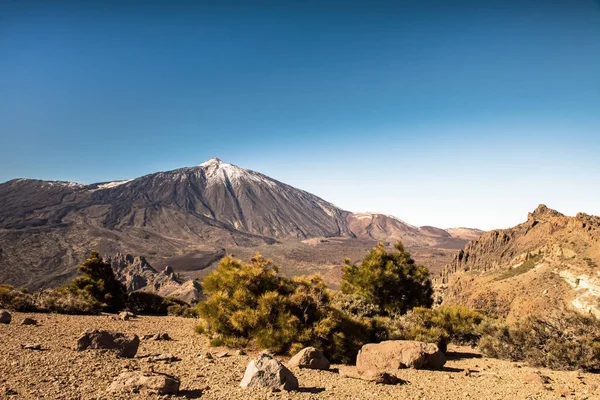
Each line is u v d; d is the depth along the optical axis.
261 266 15.99
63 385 7.67
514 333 16.67
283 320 14.05
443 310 21.95
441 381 11.52
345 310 20.73
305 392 8.89
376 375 10.76
